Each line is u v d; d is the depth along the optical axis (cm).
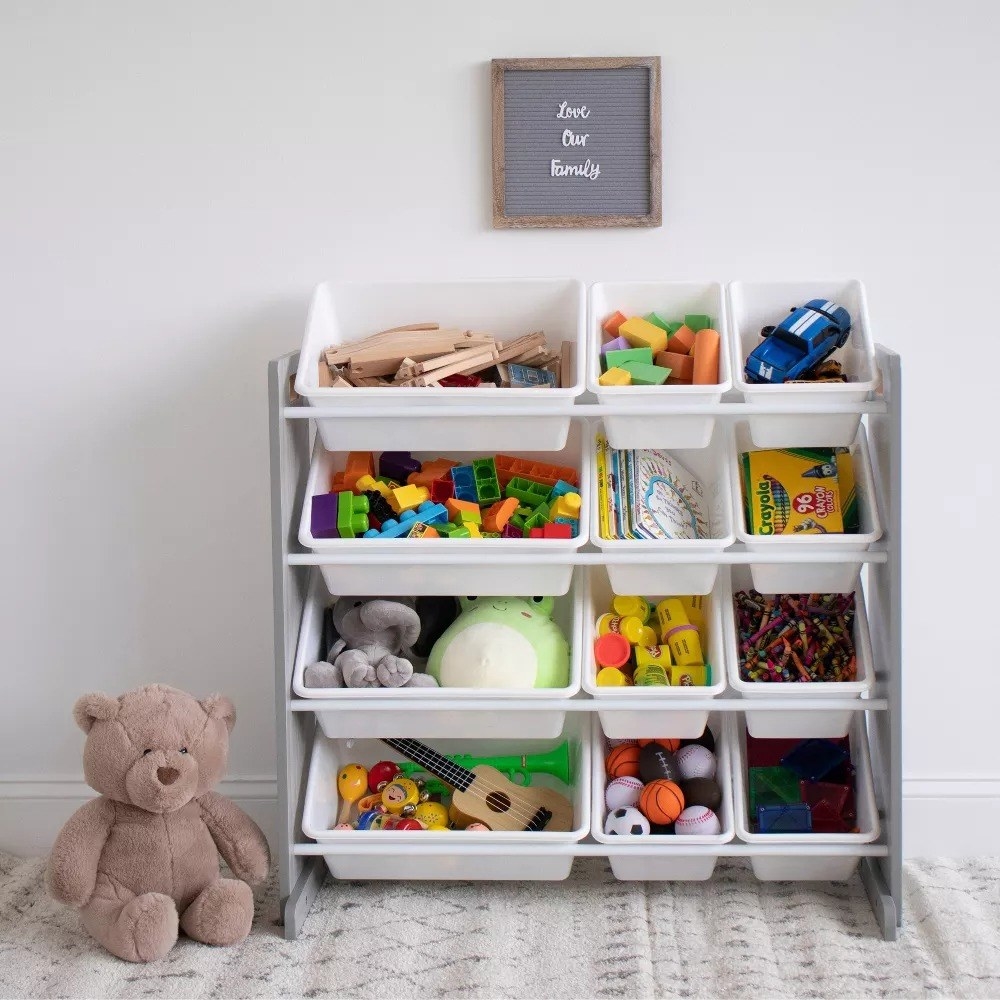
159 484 208
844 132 193
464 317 195
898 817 178
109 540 211
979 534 203
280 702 179
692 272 198
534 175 195
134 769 173
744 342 189
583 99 193
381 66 195
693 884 195
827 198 195
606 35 193
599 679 183
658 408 174
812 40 191
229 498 208
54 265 202
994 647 206
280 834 180
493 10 193
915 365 199
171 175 199
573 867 202
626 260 199
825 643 187
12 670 214
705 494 199
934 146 193
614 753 195
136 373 205
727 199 196
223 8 194
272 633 212
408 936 181
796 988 167
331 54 195
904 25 190
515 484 195
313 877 192
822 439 177
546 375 188
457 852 183
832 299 186
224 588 211
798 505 180
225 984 169
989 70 191
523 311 194
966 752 210
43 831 217
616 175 195
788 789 192
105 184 199
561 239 199
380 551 177
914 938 179
